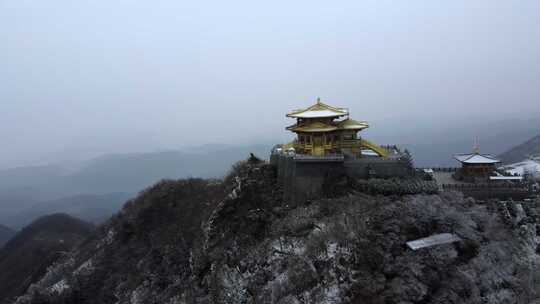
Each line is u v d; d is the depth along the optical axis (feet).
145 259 240.12
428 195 158.51
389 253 135.64
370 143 206.18
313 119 201.46
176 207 261.24
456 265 135.33
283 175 196.34
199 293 181.98
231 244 182.60
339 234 144.87
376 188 164.76
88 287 252.42
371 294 127.13
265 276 158.92
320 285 138.62
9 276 412.16
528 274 134.41
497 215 152.76
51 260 374.63
